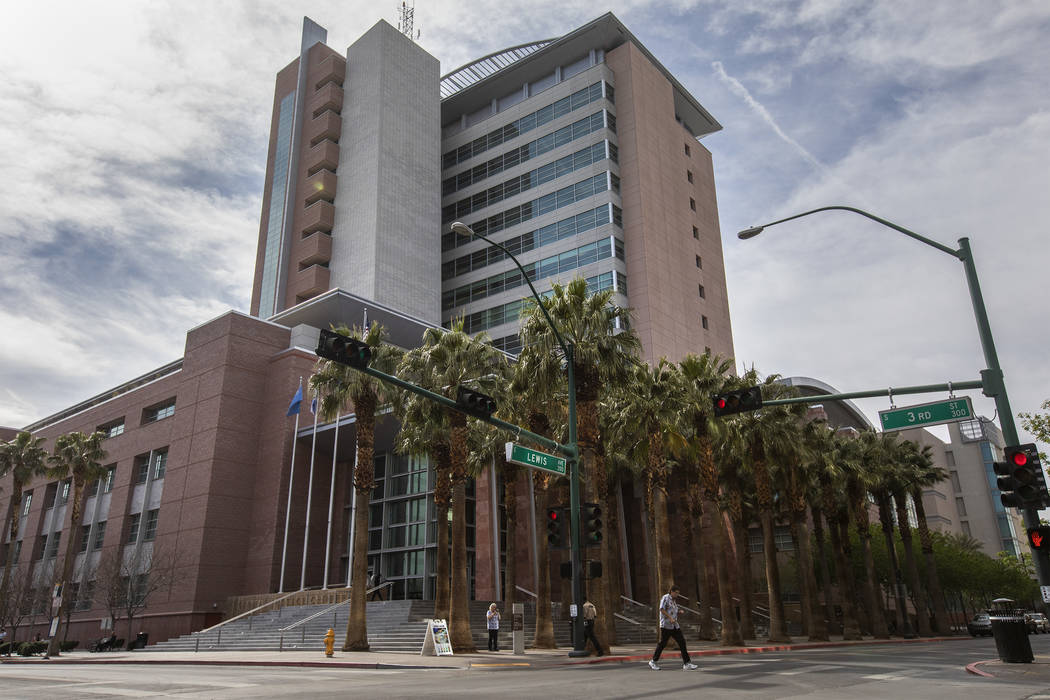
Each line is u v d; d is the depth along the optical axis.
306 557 46.16
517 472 40.22
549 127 80.44
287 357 54.66
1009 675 12.70
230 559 49.34
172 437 55.03
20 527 68.94
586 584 22.75
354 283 74.12
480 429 39.44
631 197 73.31
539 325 28.17
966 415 15.34
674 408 32.16
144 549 53.59
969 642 37.75
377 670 19.45
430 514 47.88
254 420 53.81
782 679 12.78
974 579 65.00
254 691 12.23
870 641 40.66
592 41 80.38
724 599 30.94
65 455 49.97
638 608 48.34
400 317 63.00
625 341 28.50
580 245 73.12
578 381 27.14
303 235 79.75
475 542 48.03
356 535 29.69
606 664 19.52
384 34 84.06
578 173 75.94
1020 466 14.41
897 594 52.06
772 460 38.56
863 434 54.25
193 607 46.66
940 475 56.72
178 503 51.56
